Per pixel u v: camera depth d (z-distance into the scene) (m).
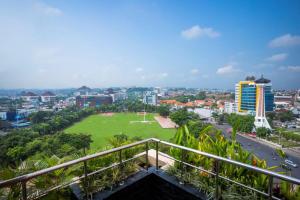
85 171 2.57
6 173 2.80
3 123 55.94
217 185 2.48
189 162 3.22
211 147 3.20
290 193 2.35
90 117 83.00
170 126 60.53
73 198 2.73
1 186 1.72
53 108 95.38
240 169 2.71
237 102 65.38
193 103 103.12
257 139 34.50
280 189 2.43
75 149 28.58
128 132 50.91
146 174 3.29
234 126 3.32
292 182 1.67
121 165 3.15
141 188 3.20
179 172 3.19
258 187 2.46
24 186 1.92
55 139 32.34
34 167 3.20
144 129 55.34
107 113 97.81
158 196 3.22
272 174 1.82
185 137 3.68
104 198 2.71
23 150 26.38
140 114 92.56
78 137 34.69
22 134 34.75
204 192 2.70
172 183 2.99
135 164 3.62
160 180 3.20
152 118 79.69
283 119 51.25
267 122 42.78
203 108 88.00
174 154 3.45
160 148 4.40
